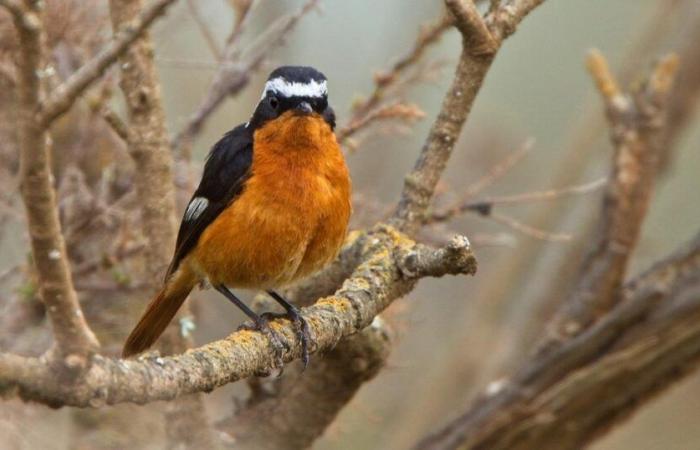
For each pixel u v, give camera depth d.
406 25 16.22
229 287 9.97
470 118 16.67
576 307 11.68
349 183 9.87
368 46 16.67
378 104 12.07
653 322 11.08
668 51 15.70
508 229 16.92
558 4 19.31
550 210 15.48
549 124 18.33
